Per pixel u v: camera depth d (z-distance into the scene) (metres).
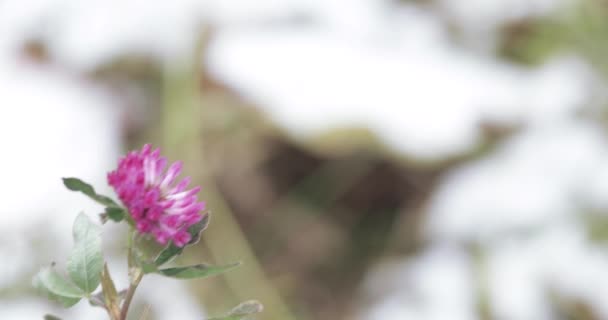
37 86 1.38
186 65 1.41
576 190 1.29
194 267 0.72
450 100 1.40
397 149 1.38
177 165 0.73
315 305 1.33
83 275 0.73
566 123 1.37
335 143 1.40
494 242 1.28
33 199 1.23
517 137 1.38
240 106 1.41
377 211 1.41
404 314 1.27
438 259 1.31
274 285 1.33
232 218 1.31
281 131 1.40
